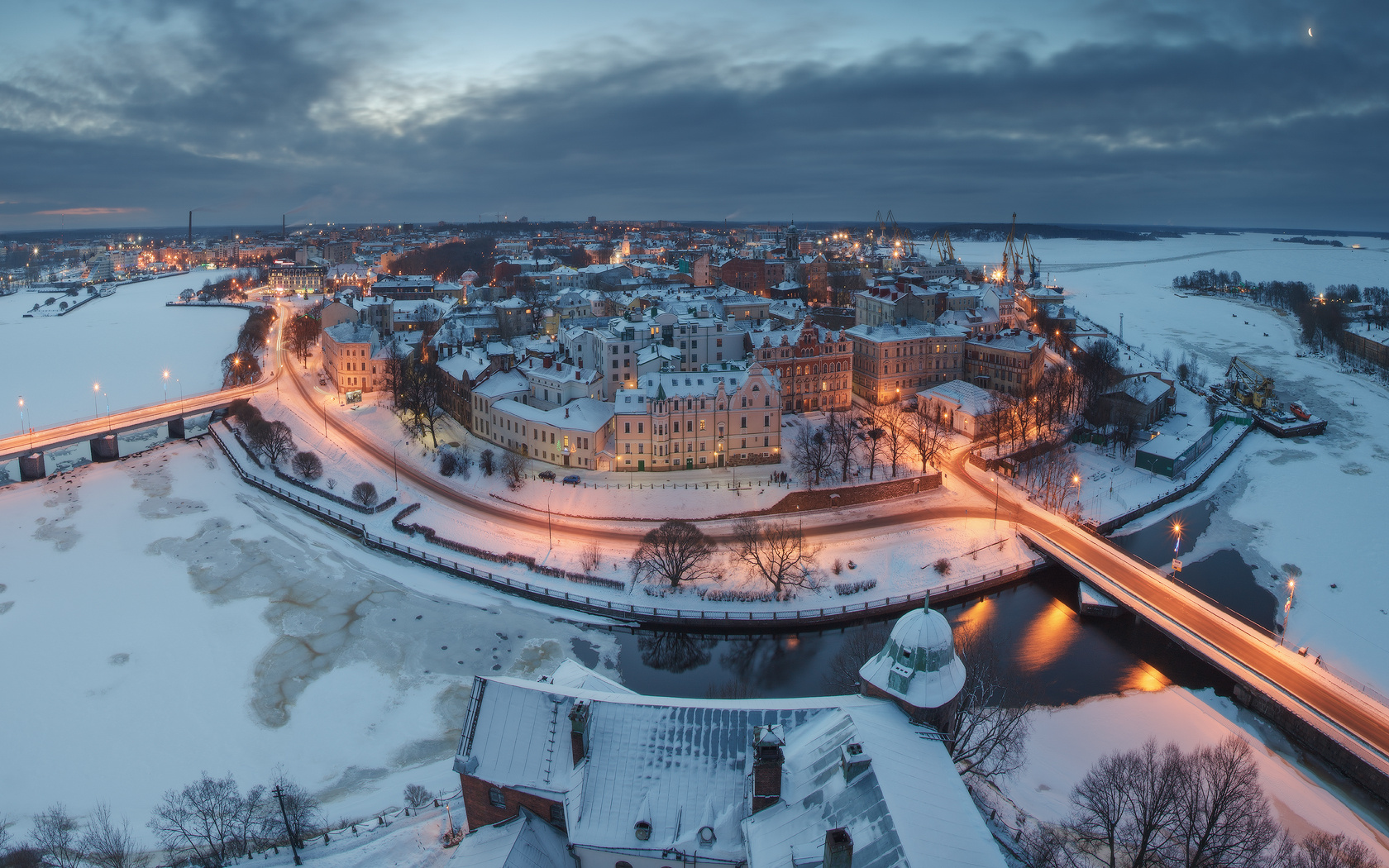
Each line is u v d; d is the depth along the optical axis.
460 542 148.00
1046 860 70.69
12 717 102.69
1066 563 137.25
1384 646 120.19
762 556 138.75
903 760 62.31
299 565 142.50
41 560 144.75
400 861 72.06
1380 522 160.62
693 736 67.12
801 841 57.72
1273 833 73.62
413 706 104.25
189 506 169.00
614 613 127.06
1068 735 97.88
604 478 170.75
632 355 196.62
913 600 129.62
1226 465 195.50
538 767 66.44
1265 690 101.25
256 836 78.62
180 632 121.44
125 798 88.75
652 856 61.28
